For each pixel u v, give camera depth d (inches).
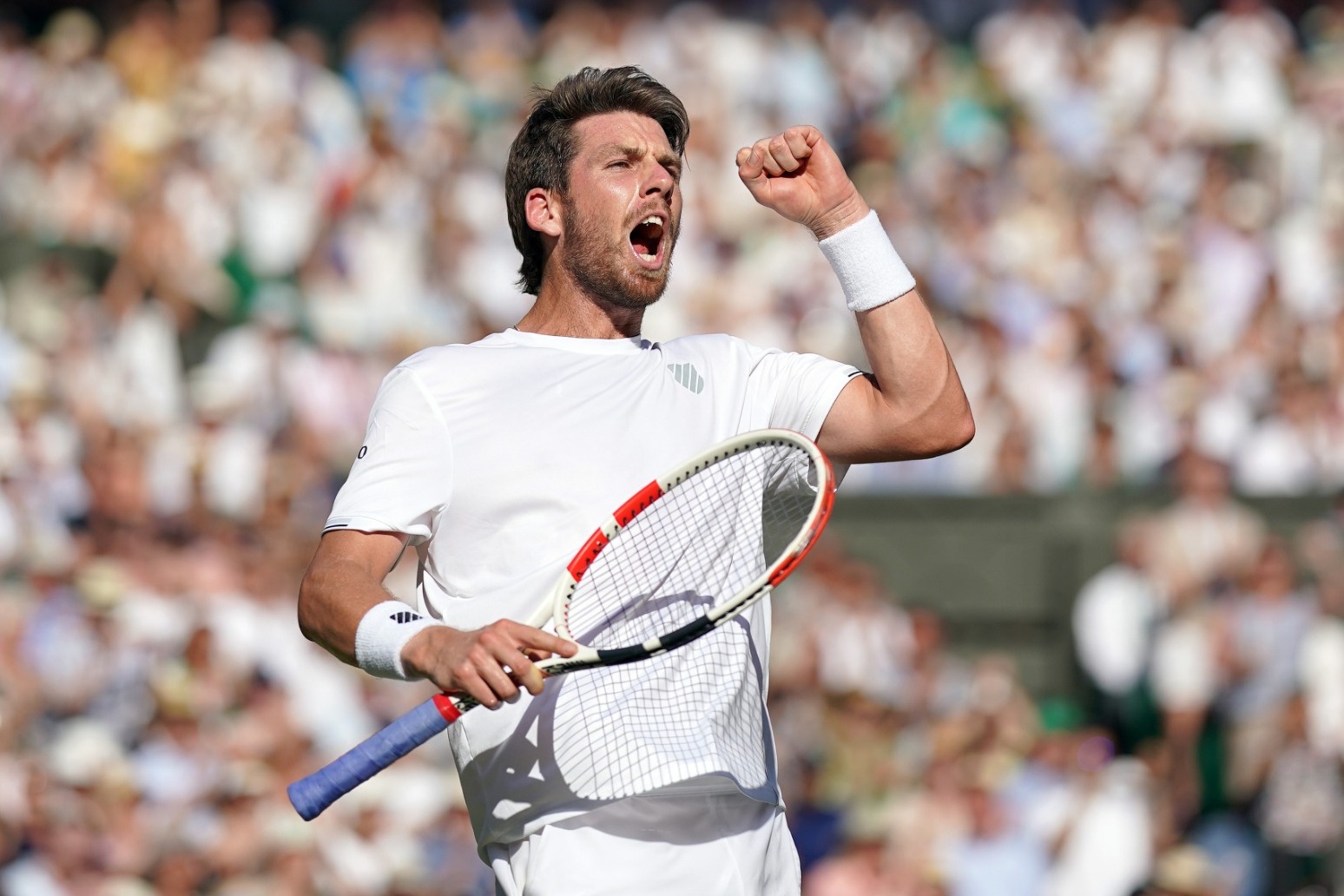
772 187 530.0
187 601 1398.9
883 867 1256.8
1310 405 1708.9
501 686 451.8
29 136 2090.3
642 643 479.8
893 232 1991.9
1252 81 2233.0
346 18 2480.3
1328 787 1398.9
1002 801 1306.6
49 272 1834.4
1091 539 1590.8
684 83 2207.2
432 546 510.0
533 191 540.4
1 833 1220.5
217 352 1763.0
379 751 485.1
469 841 1248.8
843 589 1483.8
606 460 508.4
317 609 486.9
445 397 510.0
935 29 2534.5
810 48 2327.8
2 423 1600.6
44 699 1346.0
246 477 1630.2
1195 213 2021.4
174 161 1993.1
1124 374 1774.1
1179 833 1403.8
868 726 1389.0
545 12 2549.2
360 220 1940.2
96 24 2397.9
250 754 1280.8
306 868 1212.5
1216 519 1553.9
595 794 490.0
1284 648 1454.2
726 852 500.1
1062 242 1971.0
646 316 1882.4
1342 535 1536.7
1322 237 1999.3
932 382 522.0
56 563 1455.5
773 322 1862.7
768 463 533.0
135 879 1221.7
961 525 1614.2
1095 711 1536.7
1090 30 2486.5
